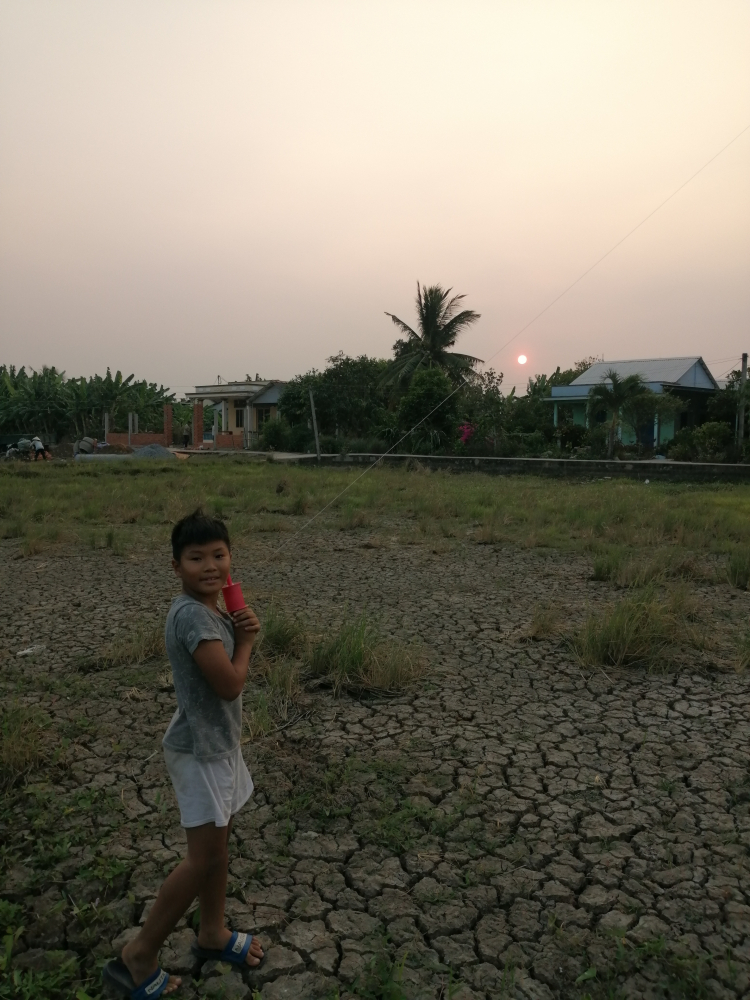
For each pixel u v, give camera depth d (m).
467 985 2.35
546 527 12.45
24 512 13.63
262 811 3.35
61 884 2.86
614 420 30.02
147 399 51.66
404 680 4.92
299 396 40.56
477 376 35.22
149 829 3.21
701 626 6.21
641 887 2.82
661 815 3.32
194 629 2.18
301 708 4.52
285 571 8.89
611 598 7.48
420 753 3.92
